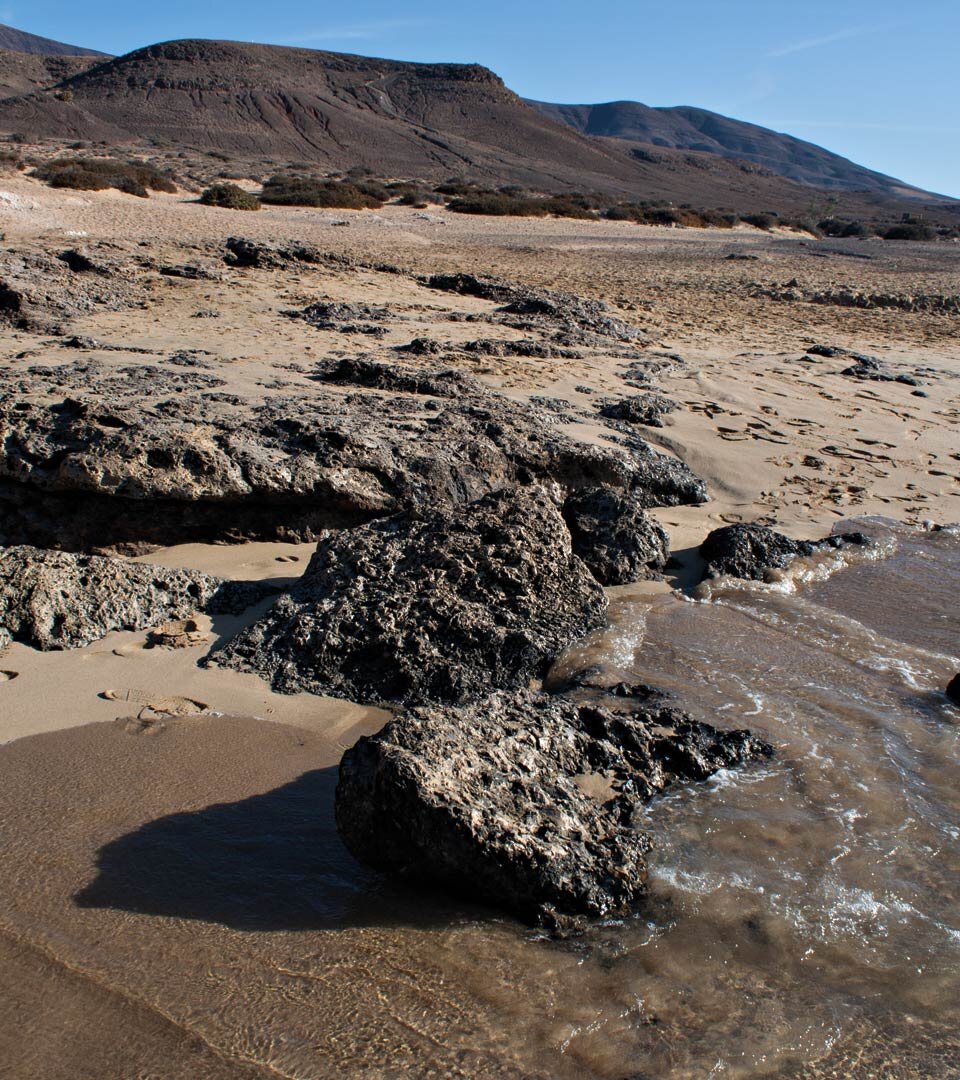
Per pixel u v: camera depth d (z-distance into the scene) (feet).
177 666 16.58
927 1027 9.89
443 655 16.76
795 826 12.92
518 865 11.12
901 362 47.75
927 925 11.28
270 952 10.48
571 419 29.86
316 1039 9.42
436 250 83.20
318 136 293.64
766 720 15.53
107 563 18.39
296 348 36.52
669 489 26.45
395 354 36.73
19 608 17.04
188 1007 9.71
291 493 21.71
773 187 419.74
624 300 62.49
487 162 294.25
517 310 49.96
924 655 18.29
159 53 336.90
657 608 19.85
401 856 11.51
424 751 11.83
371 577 18.08
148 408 24.13
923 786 13.94
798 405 36.19
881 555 23.61
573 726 14.14
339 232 88.53
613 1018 9.86
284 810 12.95
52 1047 9.20
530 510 19.56
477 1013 9.82
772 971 10.57
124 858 11.82
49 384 26.48
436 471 23.21
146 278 48.49
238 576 20.39
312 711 15.62
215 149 251.60
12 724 14.58
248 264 57.26
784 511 26.32
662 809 13.19
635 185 307.17
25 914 10.82
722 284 74.90
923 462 31.19
